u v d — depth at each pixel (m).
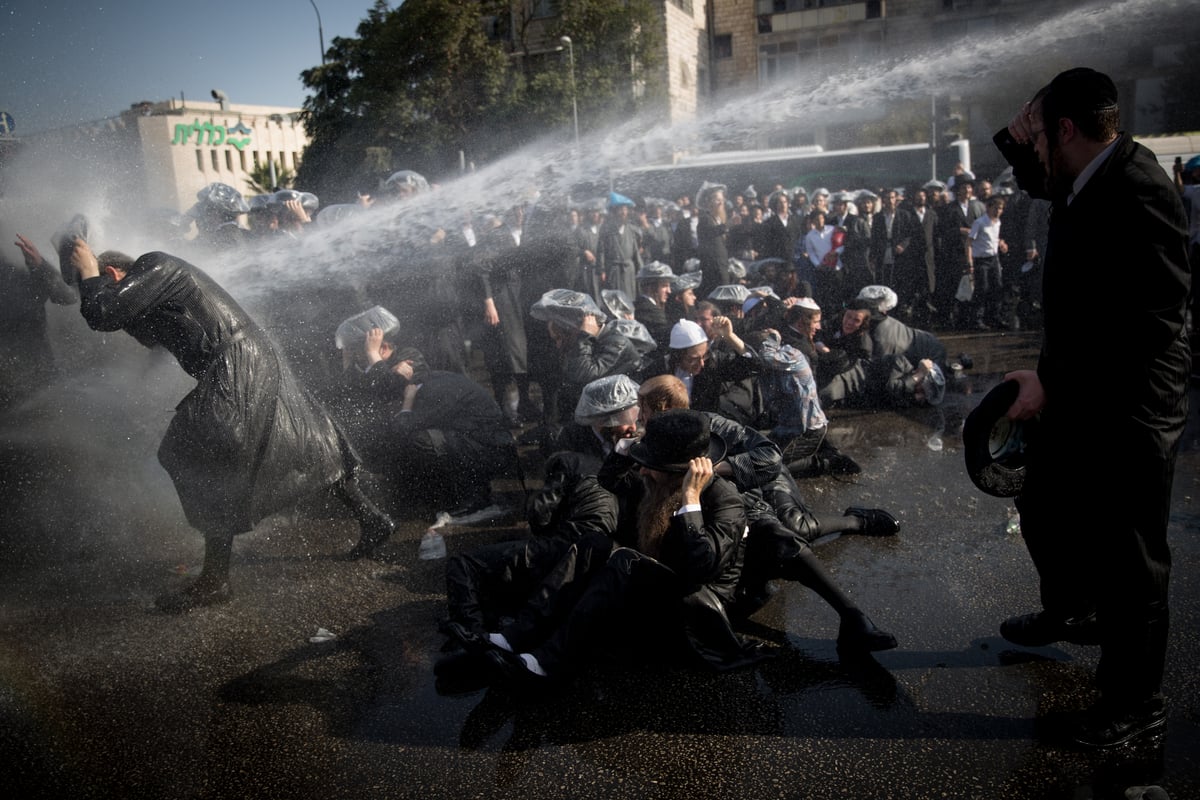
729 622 3.38
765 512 3.43
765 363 5.02
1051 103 2.48
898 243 11.02
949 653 3.17
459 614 3.25
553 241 7.23
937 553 4.05
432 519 4.77
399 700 3.03
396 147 24.02
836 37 31.84
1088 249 2.45
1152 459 2.47
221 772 2.65
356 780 2.61
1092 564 2.60
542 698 3.01
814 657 3.20
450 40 22.91
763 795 2.47
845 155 16.11
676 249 10.10
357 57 24.45
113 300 3.50
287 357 5.70
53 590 3.91
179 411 3.65
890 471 5.30
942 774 2.52
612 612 3.01
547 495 3.43
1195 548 3.92
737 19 32.75
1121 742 2.59
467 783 2.57
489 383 8.52
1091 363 2.49
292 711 2.96
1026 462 2.79
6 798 2.55
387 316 4.97
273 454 3.74
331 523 4.71
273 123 36.88
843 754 2.63
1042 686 2.94
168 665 3.28
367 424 4.89
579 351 5.32
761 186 16.36
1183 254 2.40
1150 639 2.55
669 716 2.88
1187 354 2.51
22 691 3.11
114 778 2.63
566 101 23.58
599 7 24.67
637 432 3.88
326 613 3.68
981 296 10.65
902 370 6.74
